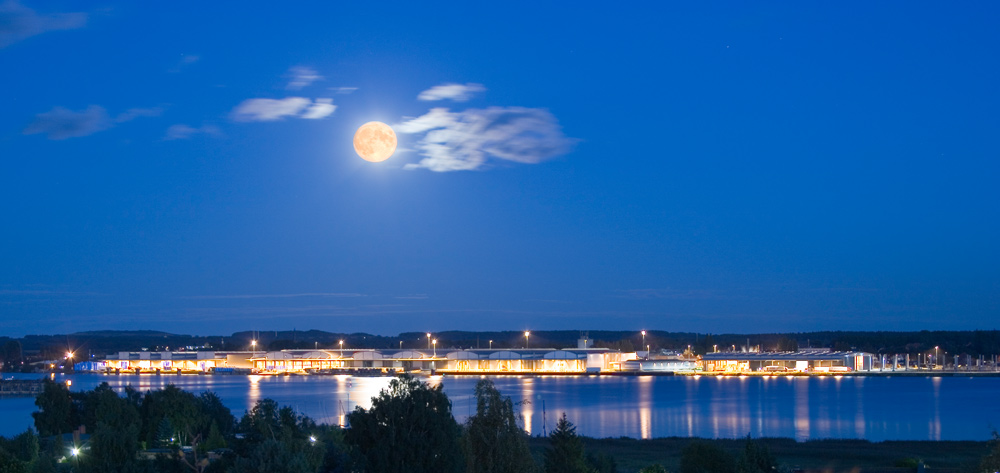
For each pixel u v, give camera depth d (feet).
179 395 318.45
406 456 184.14
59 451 250.57
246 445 204.13
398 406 187.52
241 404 634.84
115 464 192.44
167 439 283.38
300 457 169.17
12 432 465.88
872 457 340.39
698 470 259.60
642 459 338.75
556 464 246.88
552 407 626.23
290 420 272.10
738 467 241.55
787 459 334.24
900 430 488.85
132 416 298.76
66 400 336.29
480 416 186.80
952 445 387.96
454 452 185.68
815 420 539.70
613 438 428.15
